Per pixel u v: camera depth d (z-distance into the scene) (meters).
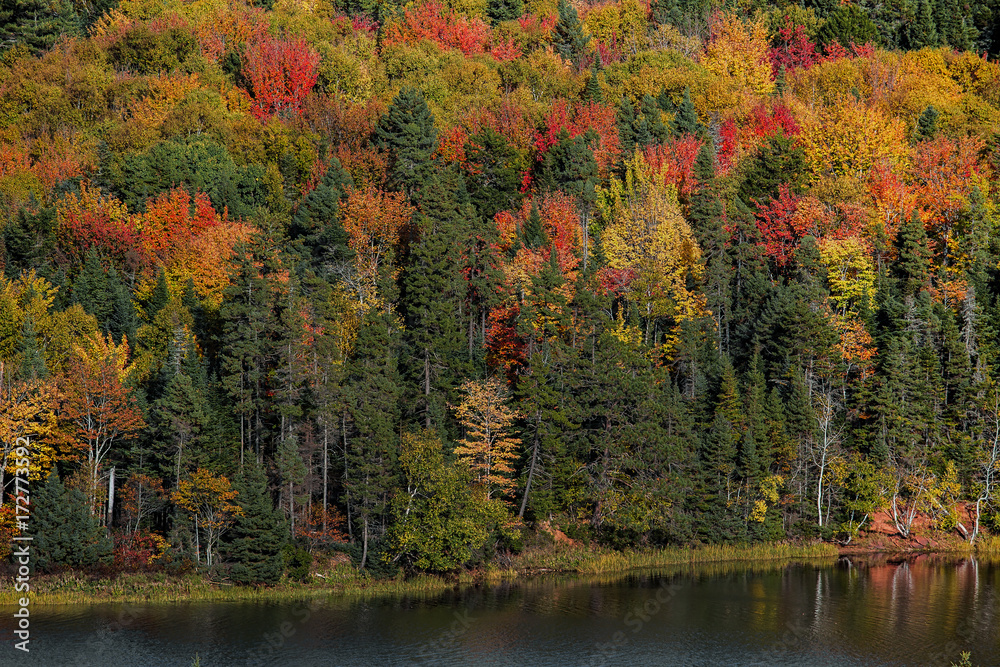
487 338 108.06
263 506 81.88
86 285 107.19
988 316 107.75
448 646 68.81
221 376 97.38
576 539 94.31
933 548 99.00
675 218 119.75
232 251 110.75
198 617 74.75
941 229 128.75
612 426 94.75
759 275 115.94
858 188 133.88
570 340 101.81
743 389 102.00
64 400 84.50
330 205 122.50
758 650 68.06
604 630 72.62
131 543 83.12
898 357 102.12
